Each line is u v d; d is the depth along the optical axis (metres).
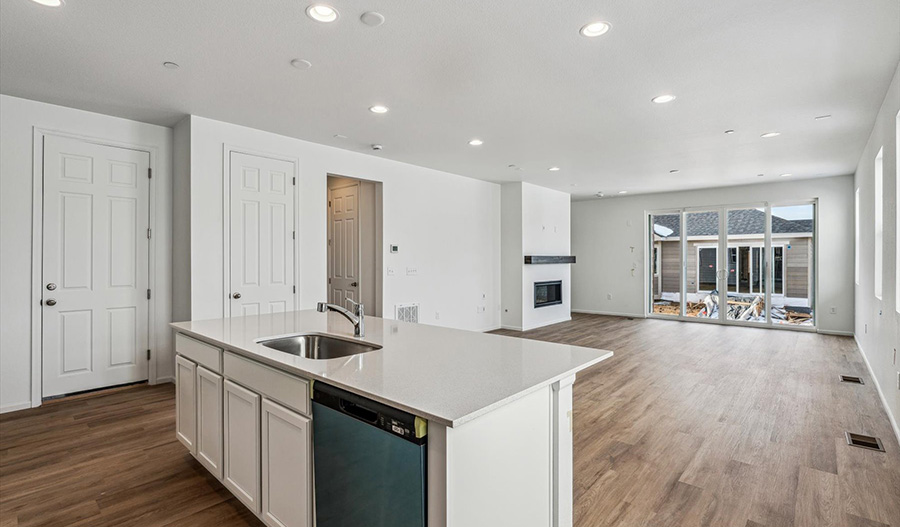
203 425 2.31
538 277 7.61
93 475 2.42
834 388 3.99
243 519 2.02
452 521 1.21
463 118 3.89
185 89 3.25
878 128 3.76
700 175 6.55
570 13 2.23
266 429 1.84
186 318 3.95
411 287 5.88
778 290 7.36
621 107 3.59
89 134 3.73
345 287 6.07
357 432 1.42
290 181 4.52
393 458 1.31
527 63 2.80
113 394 3.79
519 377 1.56
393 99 3.44
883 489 2.27
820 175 6.55
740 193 7.58
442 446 1.20
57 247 3.59
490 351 1.98
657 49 2.60
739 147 4.86
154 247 4.08
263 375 1.85
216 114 3.82
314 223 4.74
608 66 2.83
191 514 2.06
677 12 2.21
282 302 4.46
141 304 4.02
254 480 1.91
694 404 3.58
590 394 3.83
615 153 5.15
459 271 6.60
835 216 6.71
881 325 3.75
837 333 6.69
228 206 4.08
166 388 3.97
